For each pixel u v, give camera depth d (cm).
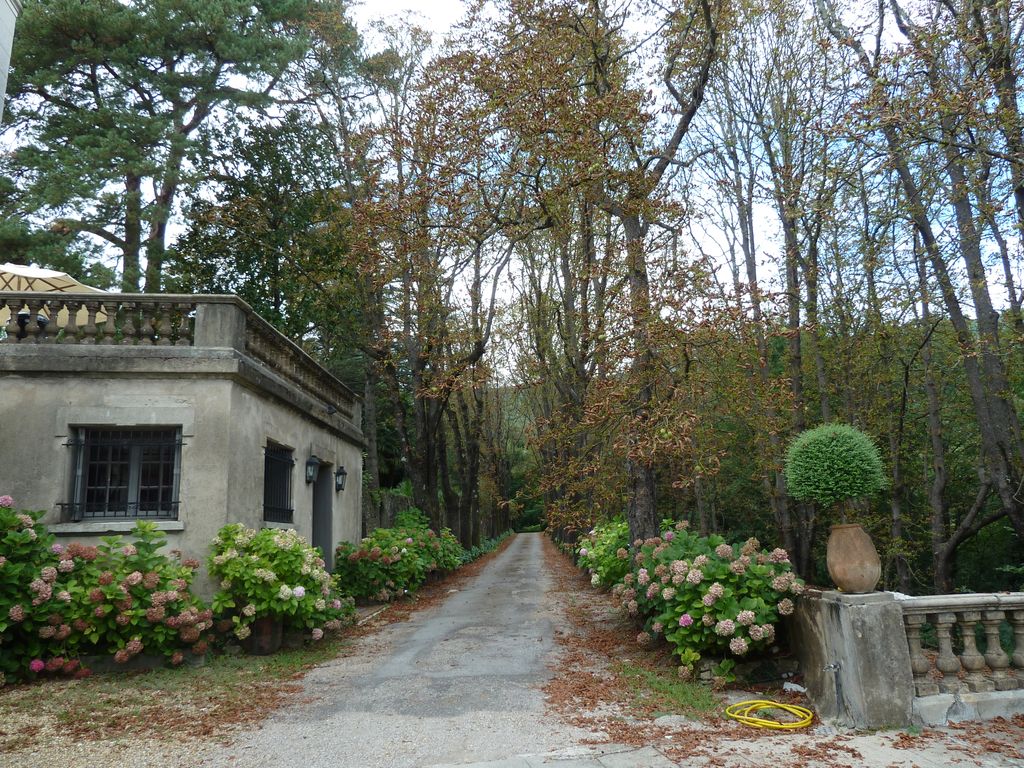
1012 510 1318
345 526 1580
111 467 963
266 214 2086
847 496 639
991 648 619
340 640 1064
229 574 900
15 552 809
